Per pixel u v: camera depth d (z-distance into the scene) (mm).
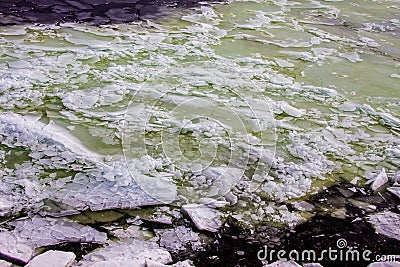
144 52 2682
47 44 2717
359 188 1700
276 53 2811
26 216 1475
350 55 2854
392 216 1572
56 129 1910
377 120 2150
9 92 2152
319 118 2131
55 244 1382
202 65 2559
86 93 2197
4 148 1772
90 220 1480
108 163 1738
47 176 1649
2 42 2695
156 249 1387
